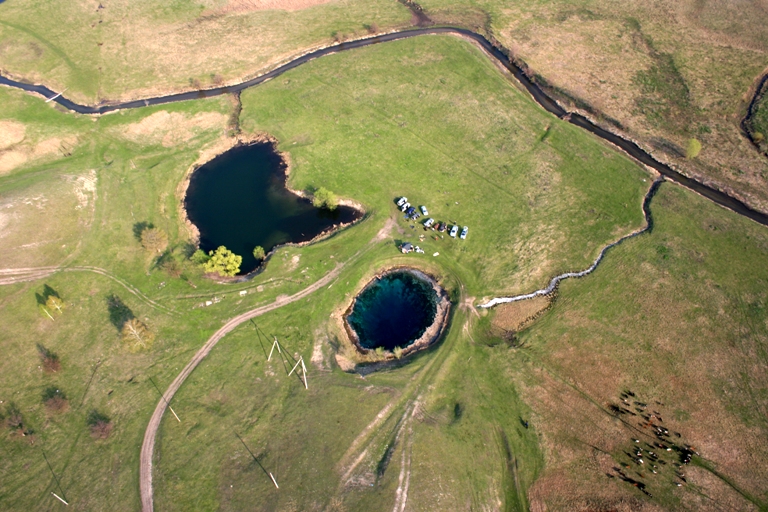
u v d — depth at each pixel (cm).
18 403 7012
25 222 8862
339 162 10319
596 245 8906
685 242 8938
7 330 7738
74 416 6881
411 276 8581
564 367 7400
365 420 6794
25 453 6544
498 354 7531
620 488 6300
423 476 6328
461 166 10281
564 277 8469
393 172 10131
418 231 9088
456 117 11350
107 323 7869
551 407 7012
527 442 6700
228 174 10219
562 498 6250
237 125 11206
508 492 6319
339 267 8544
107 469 6406
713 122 11256
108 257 8700
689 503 6172
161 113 11375
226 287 8294
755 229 9144
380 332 7912
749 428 6775
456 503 6169
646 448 6612
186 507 6075
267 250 8925
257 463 6431
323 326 7881
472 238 9012
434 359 7462
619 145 10931
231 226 9300
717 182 10056
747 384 7181
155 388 7156
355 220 9350
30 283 8288
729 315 7919
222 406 6975
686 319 7875
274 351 7556
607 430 6781
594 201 9644
